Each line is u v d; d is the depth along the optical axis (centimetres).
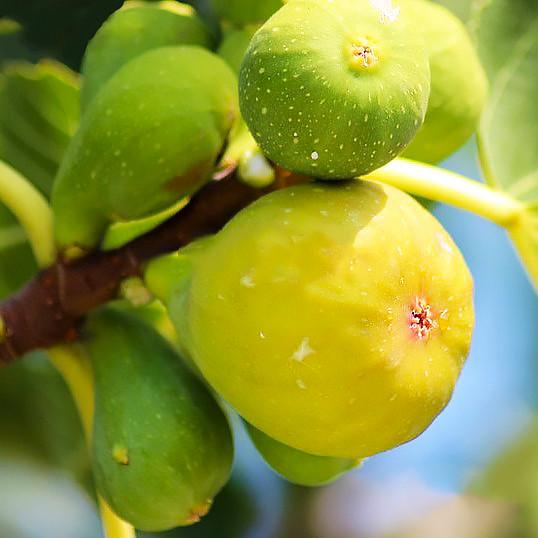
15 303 35
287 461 34
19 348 35
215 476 33
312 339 30
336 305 30
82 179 33
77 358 35
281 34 30
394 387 30
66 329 35
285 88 29
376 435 31
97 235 34
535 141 39
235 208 33
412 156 35
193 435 33
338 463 33
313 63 29
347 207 31
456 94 34
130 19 36
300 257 30
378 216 31
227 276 30
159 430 33
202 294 31
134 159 32
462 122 35
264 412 31
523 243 35
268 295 30
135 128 32
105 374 34
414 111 30
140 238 34
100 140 33
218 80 33
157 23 35
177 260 33
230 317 30
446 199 34
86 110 34
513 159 39
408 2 34
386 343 30
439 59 34
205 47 36
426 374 31
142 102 32
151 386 33
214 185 33
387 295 30
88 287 34
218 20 36
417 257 31
